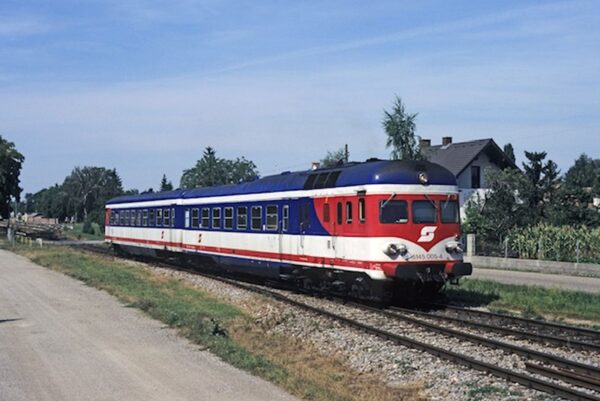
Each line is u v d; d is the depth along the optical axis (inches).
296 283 906.1
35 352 482.3
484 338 526.6
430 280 717.9
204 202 1105.4
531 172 1456.7
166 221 1262.3
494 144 1977.1
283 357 490.9
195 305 737.6
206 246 1096.8
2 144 2888.8
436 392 404.5
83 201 6446.9
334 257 764.6
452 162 1980.8
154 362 451.2
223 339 528.1
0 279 1011.3
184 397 366.3
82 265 1257.4
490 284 924.6
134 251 1454.2
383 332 561.6
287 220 860.6
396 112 1619.1
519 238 1259.8
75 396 368.2
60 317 642.2
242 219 978.7
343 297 800.3
